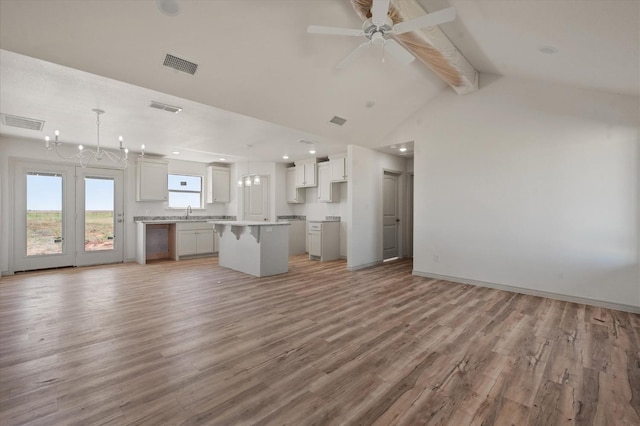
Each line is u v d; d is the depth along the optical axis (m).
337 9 2.74
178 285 4.44
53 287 4.31
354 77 3.75
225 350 2.41
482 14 2.66
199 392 1.86
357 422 1.61
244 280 4.76
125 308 3.40
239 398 1.80
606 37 2.37
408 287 4.35
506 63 3.67
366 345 2.51
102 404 1.74
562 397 1.83
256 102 3.74
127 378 2.00
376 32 2.27
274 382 1.97
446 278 4.78
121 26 2.43
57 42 2.42
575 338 2.65
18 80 3.03
